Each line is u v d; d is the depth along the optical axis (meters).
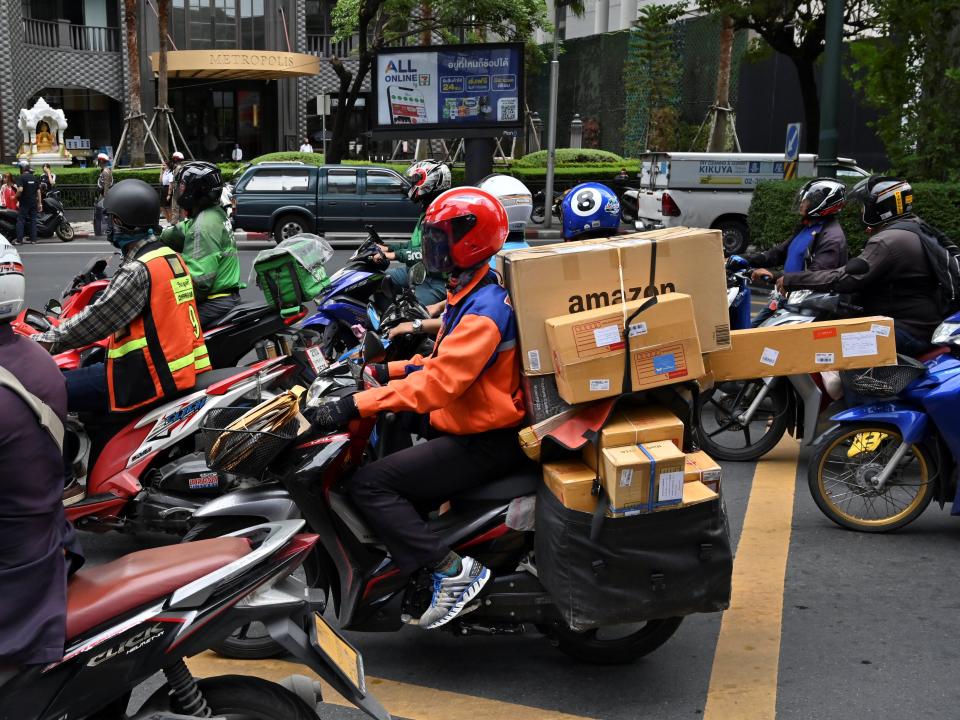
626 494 3.29
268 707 2.70
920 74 13.78
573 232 4.02
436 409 3.44
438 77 17.14
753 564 5.02
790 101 33.44
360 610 3.68
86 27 43.19
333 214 20.94
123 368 4.74
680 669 3.97
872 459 5.52
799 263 6.80
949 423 5.20
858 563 5.04
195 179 6.31
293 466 3.57
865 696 3.74
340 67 28.03
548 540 3.47
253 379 4.89
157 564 2.68
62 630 2.46
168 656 2.57
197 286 6.41
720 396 6.95
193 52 41.25
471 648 4.16
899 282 5.78
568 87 48.66
